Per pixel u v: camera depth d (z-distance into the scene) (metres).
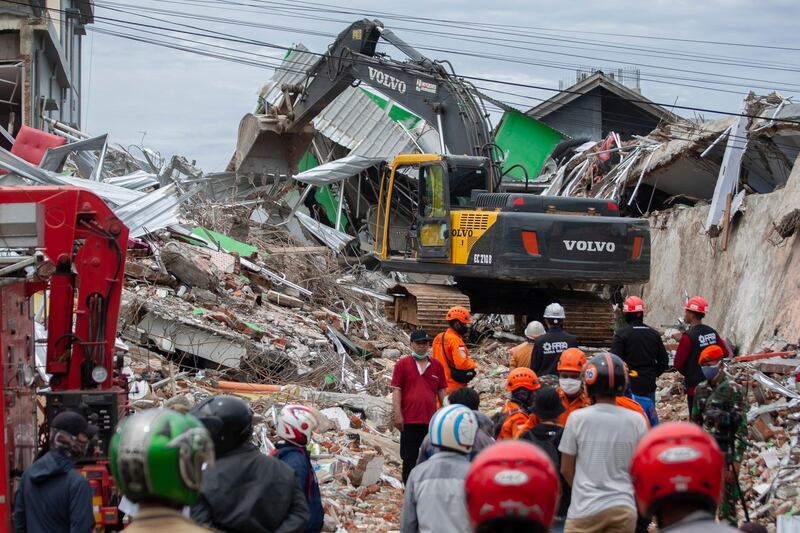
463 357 17.88
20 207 12.78
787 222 28.02
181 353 26.09
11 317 12.05
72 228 13.35
